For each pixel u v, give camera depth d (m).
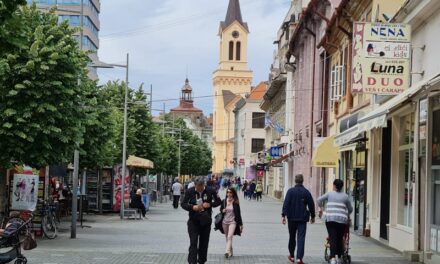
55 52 19.28
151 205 53.00
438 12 16.33
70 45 20.19
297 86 52.62
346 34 29.77
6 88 19.12
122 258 16.62
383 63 17.52
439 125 15.99
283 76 64.19
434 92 15.65
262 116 113.00
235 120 131.88
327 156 30.53
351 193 28.56
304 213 16.27
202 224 14.51
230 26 146.25
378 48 17.52
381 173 22.48
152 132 45.59
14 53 9.74
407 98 14.78
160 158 48.16
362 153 26.09
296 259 16.47
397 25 17.58
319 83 40.25
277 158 65.06
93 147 27.98
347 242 15.55
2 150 19.48
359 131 18.08
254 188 69.81
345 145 28.34
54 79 19.53
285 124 64.31
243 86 147.75
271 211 44.44
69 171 34.12
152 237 23.06
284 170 62.97
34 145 19.69
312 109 42.06
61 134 19.91
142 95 44.81
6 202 21.58
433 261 15.77
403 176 20.52
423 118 16.91
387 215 22.16
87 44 75.44
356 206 26.81
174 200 46.69
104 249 18.73
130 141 38.25
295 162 52.50
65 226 27.70
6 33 9.29
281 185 66.75
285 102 65.19
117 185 37.75
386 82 17.53
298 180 16.45
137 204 34.09
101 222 30.78
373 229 23.58
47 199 22.75
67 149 20.45
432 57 16.83
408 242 18.31
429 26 17.17
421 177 17.27
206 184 14.81
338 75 32.50
